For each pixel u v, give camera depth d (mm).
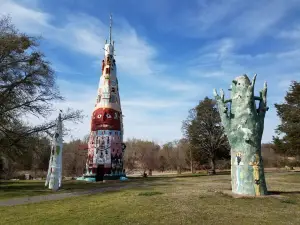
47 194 22500
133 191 21938
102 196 20047
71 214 14023
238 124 19125
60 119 27656
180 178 37750
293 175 37406
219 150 56625
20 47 30750
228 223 12188
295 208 15227
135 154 91875
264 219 12875
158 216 13109
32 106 31984
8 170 56688
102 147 40844
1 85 30422
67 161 70250
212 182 28781
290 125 44688
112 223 12164
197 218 12828
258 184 18359
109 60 44938
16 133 31250
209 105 56500
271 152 73688
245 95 19344
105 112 42188
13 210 15727
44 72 32281
